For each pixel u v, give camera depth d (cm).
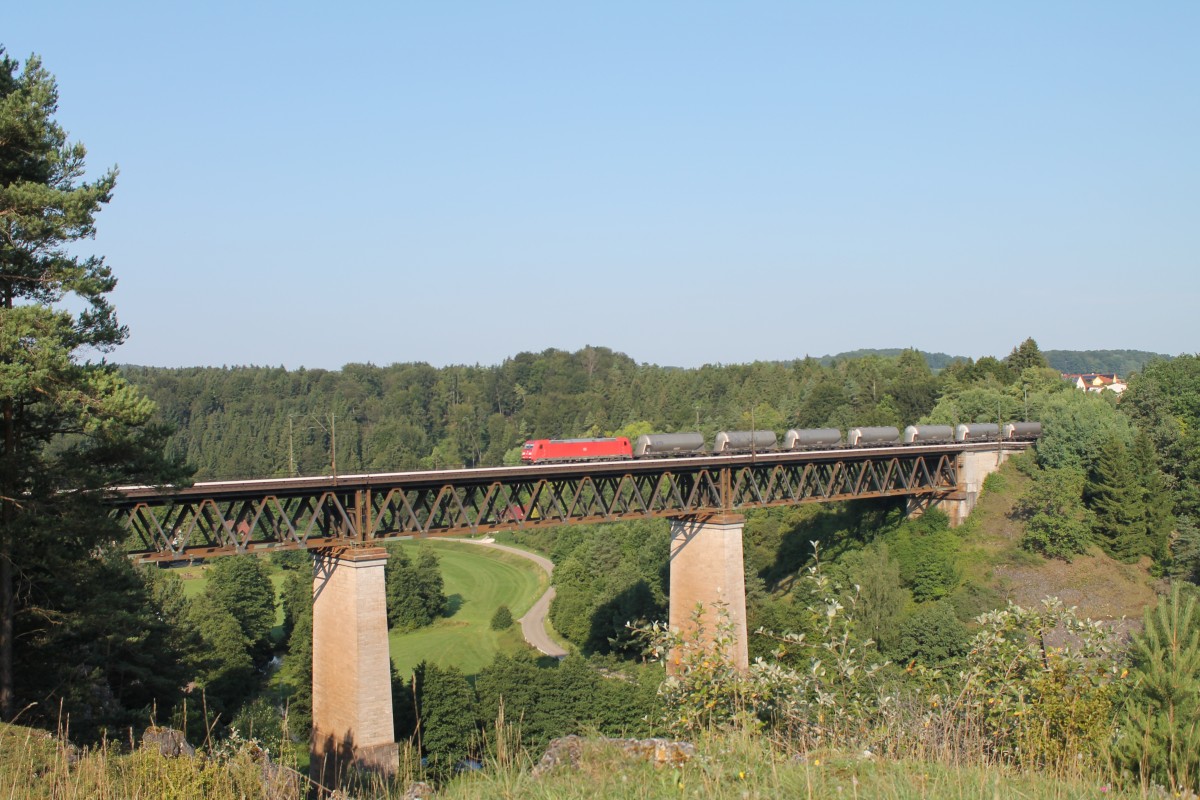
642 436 8381
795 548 9444
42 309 2964
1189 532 7512
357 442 18738
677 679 1828
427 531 5416
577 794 1343
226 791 1730
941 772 1427
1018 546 8269
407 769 1691
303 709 6419
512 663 5850
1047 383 12181
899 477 8688
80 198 3056
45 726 3156
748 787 1330
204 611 7725
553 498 6091
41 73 3238
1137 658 1789
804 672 1777
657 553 9431
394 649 9212
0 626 3062
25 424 3192
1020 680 1852
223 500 4803
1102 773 1592
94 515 3139
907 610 8062
